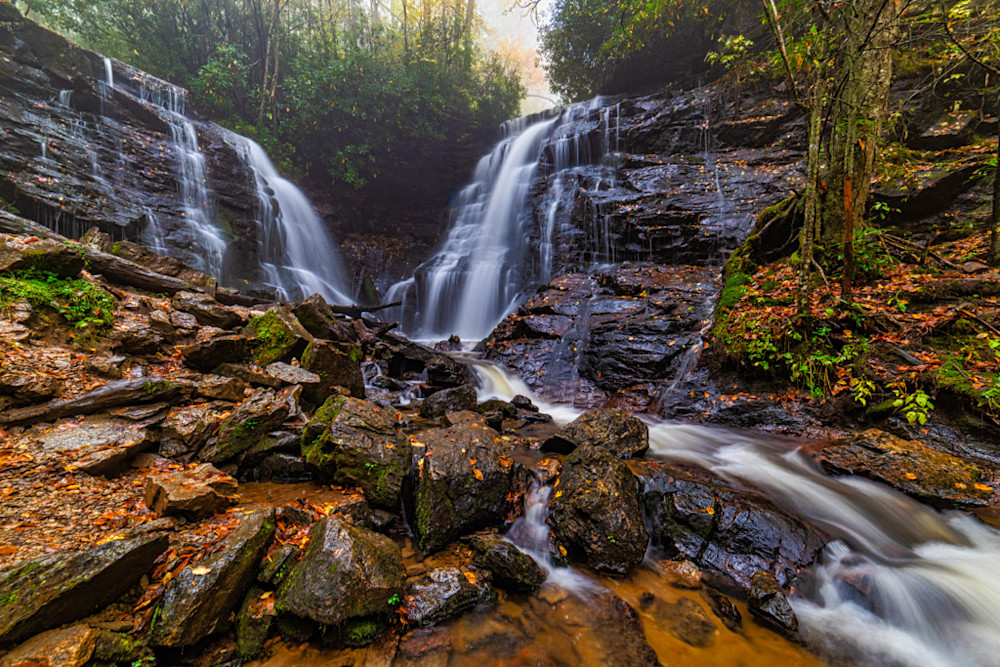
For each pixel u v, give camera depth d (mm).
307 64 17703
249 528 2891
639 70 19281
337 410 4406
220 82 15406
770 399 6141
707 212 12219
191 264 11250
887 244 7441
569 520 3795
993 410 4445
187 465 3848
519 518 4168
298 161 18375
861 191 7160
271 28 17188
